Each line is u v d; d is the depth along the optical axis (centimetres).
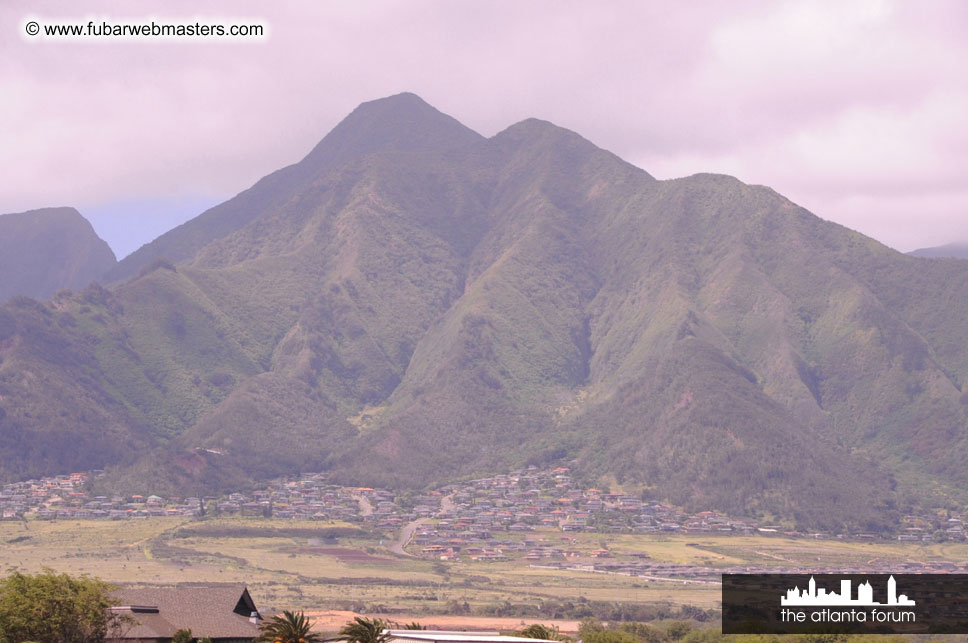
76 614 12469
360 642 12350
